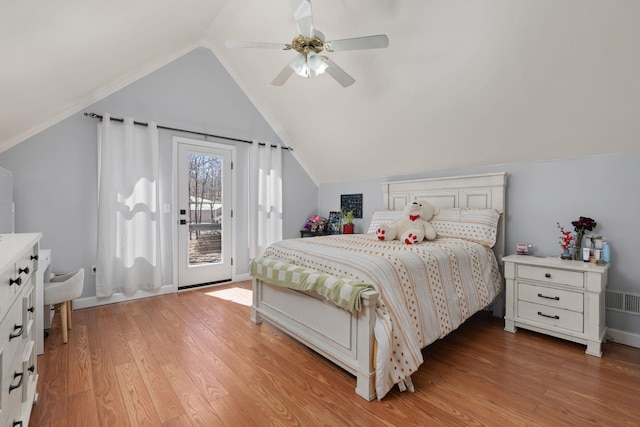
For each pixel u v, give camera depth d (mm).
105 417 1459
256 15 3021
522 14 1948
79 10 1700
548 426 1406
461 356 2094
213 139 3900
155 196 3369
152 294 3434
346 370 1786
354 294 1595
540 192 2721
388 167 3916
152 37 2752
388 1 2268
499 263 2875
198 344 2246
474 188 3062
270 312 2465
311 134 4188
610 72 1975
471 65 2352
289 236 4734
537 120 2463
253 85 4043
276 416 1478
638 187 2246
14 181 2715
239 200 4164
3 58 1679
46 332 2350
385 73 2768
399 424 1422
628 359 2047
